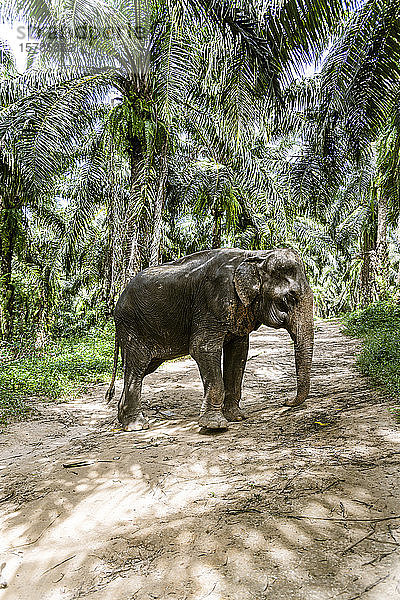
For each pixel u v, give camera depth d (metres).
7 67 13.93
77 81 10.90
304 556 2.34
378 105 7.68
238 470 3.56
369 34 7.17
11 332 15.14
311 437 4.19
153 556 2.56
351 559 2.27
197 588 2.22
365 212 19.97
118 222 12.31
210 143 12.67
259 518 2.75
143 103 10.73
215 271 5.07
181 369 10.05
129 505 3.22
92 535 2.89
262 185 13.94
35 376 9.08
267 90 8.00
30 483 3.86
